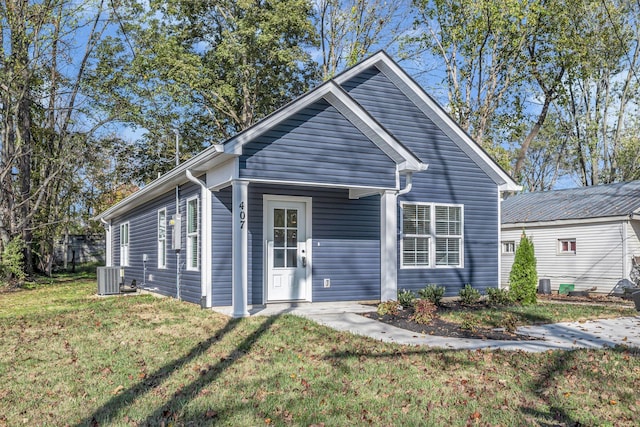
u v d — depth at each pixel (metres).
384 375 5.79
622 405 4.99
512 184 14.07
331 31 25.20
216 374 5.79
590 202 19.00
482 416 4.61
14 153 21.12
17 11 20.19
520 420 4.52
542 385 5.53
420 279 13.17
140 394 5.12
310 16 25.36
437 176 13.51
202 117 27.80
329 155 10.19
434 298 11.55
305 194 12.08
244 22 23.41
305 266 12.07
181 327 8.75
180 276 12.77
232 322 9.04
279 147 9.78
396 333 8.21
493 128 23.23
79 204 30.55
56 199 27.62
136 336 8.02
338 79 12.62
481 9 19.88
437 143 13.57
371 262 12.70
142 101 25.08
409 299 10.86
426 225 13.38
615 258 16.98
